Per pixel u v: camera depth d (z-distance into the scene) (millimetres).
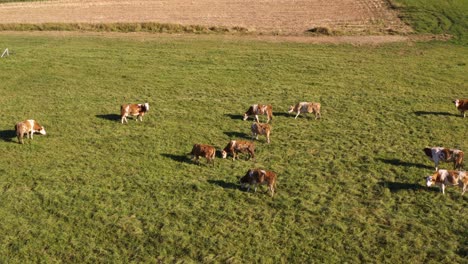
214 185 27594
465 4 74000
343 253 22266
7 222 24641
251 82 46375
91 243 23172
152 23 66438
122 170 29594
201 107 39938
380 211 25156
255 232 23734
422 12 71000
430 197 26156
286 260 21969
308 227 24000
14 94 43406
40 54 55094
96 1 83062
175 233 23719
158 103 40938
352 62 52250
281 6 78125
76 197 26719
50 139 33938
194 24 67250
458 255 21891
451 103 40688
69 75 48562
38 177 28812
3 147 32469
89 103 40969
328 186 27672
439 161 28797
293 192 27000
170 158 30953
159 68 50469
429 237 23094
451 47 57656
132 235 23656
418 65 51219
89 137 34250
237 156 31062
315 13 73500
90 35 63688
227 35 63438
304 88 44594
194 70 49812
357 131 35188
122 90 44312
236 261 21875
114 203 26156
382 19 69312
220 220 24641
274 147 32562
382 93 43188
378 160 30578
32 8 78688
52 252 22641
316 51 56344
